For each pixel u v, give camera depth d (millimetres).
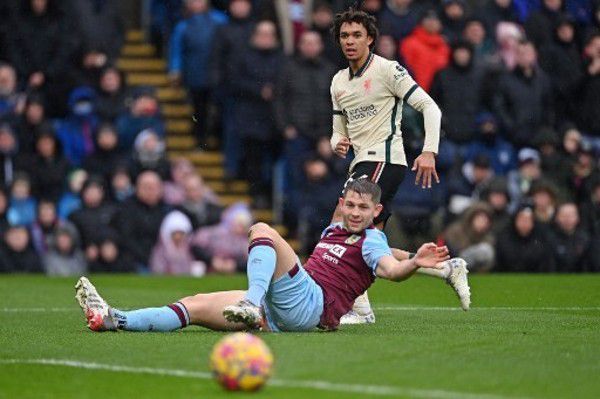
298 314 26578
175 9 62438
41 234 51250
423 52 55094
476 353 23672
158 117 54938
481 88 56219
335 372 21453
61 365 22656
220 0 61500
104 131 53281
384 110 30328
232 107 56219
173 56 59281
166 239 51781
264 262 25906
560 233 51688
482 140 55938
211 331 27141
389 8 56281
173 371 21859
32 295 40406
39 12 55531
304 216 54281
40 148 52719
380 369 21750
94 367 22391
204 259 52531
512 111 56656
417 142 49719
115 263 51406
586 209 54719
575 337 26391
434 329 28016
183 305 26875
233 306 25031
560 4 60062
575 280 45031
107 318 26719
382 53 55031
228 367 19828
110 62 57750
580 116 60125
